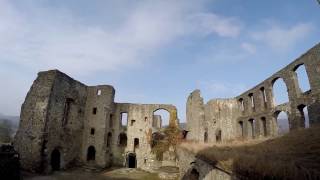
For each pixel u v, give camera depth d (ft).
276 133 99.35
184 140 126.11
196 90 128.06
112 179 94.38
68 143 113.39
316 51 78.64
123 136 140.77
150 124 140.05
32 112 99.96
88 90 134.51
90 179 90.94
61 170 105.19
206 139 134.00
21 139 97.45
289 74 91.91
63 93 110.83
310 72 80.84
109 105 132.57
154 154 131.95
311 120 79.71
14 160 70.64
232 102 134.00
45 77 104.83
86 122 128.57
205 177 50.88
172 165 126.72
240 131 128.88
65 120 113.60
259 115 110.32
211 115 134.21
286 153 36.68
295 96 88.22
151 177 104.01
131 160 143.02
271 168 26.27
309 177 23.03
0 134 157.79
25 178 80.33
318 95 76.89
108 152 128.57
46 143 97.14
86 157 123.13
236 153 40.91
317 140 45.27
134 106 142.61
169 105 143.95
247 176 30.71
